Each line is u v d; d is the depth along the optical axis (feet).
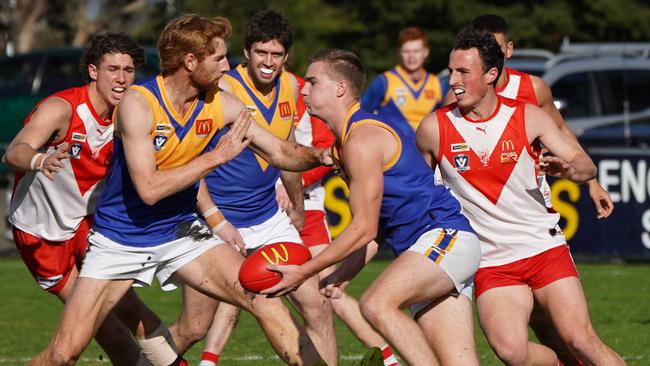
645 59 160.04
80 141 65.72
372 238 57.72
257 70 73.56
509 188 63.41
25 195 68.18
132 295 65.87
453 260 58.95
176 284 63.52
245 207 73.87
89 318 60.49
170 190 57.36
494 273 64.08
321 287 62.54
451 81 62.23
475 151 63.10
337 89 59.11
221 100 60.39
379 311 57.41
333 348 71.56
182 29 56.90
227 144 57.93
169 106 58.29
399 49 125.70
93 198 67.87
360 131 58.08
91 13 395.75
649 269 138.92
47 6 378.73
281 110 75.61
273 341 61.46
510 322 61.87
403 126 124.88
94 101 65.67
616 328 96.27
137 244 60.95
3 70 178.19
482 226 64.18
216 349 73.20
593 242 141.18
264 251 59.16
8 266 145.48
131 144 57.62
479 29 73.31
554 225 64.34
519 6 283.79
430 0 279.08
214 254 61.72
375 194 57.41
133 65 65.16
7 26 373.81
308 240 80.69
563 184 140.97
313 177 79.25
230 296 61.41
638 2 291.99
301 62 277.03
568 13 282.15
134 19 379.55
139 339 66.23
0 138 169.37
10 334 95.71
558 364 64.49
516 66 163.32
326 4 295.07
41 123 64.39
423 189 59.72
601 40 286.46
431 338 60.44
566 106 158.92
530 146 63.21
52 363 60.03
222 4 291.38
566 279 63.00
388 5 282.97
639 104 157.58
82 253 69.00
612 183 141.49
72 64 178.50
